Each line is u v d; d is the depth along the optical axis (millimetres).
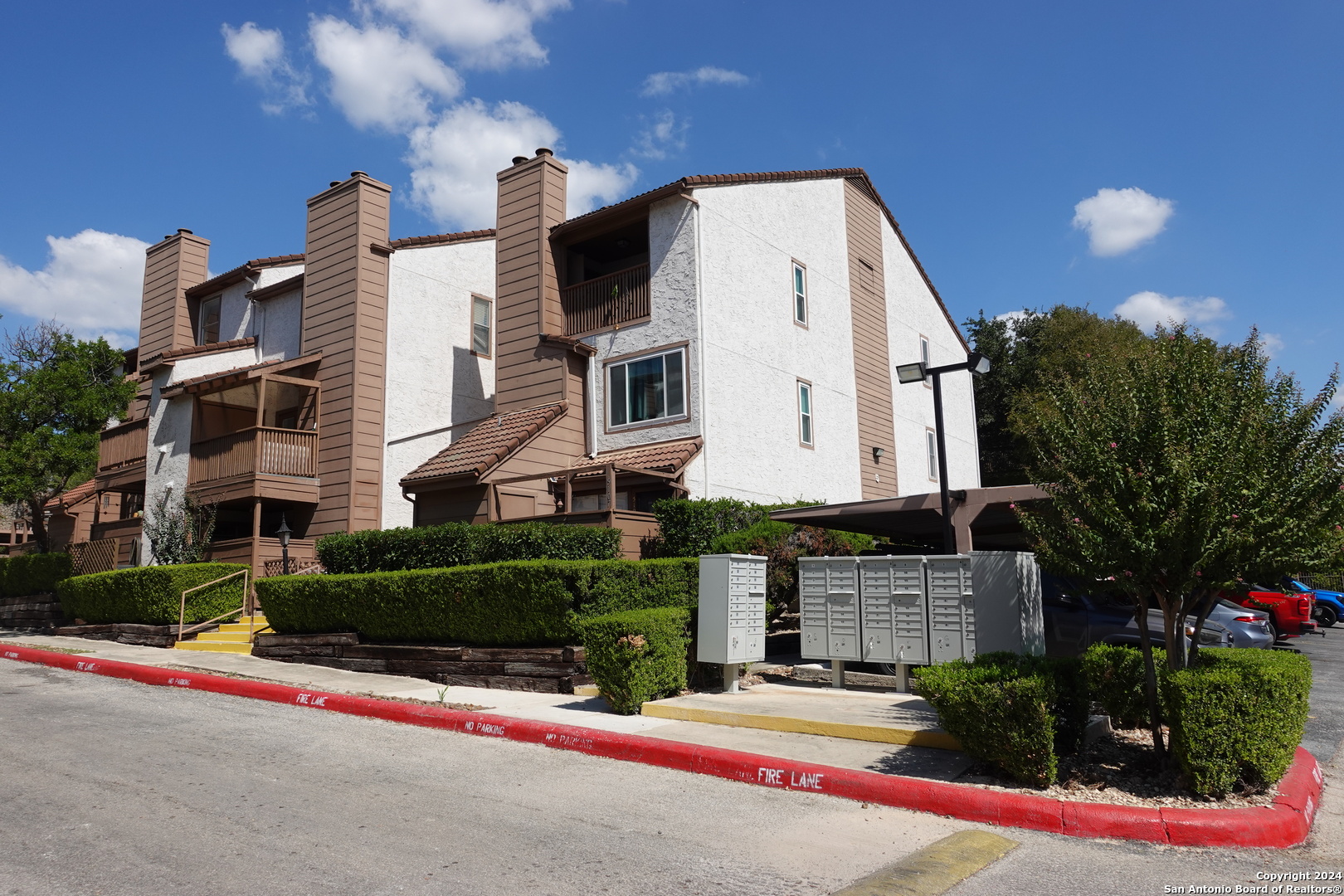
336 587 13617
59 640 17312
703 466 17625
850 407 22828
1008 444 36969
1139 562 6453
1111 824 5691
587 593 11016
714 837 5598
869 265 24797
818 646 10422
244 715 9812
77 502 26266
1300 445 6520
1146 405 6809
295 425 21188
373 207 20688
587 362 19953
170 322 26406
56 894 4492
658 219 19312
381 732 8961
